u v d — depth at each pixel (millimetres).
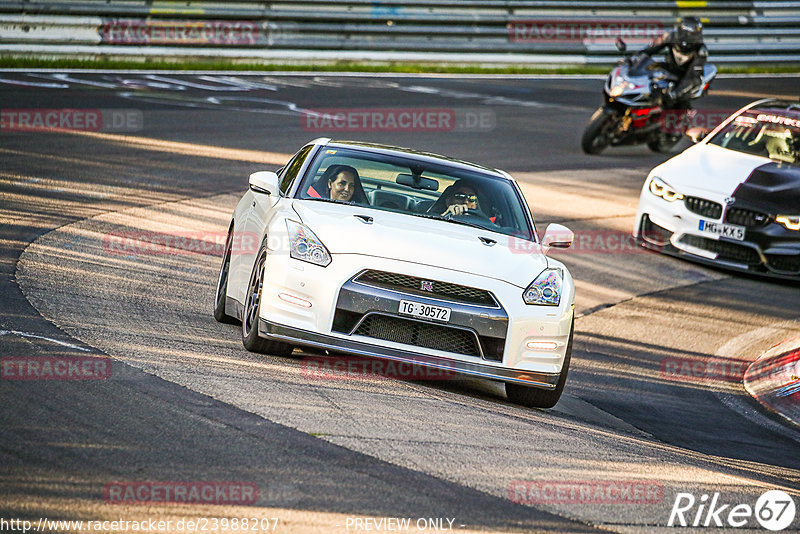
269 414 17484
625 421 23281
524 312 21016
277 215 22219
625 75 59844
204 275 29797
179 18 71562
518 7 87750
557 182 51594
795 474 21031
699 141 45031
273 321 20828
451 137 57625
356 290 20516
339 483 14750
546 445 18703
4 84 57594
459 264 21297
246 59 74375
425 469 15945
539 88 80125
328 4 78188
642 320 33156
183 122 53094
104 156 44031
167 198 38781
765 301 36750
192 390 18281
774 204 38969
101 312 23547
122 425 16016
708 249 40000
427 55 83312
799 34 103000
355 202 23734
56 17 66938
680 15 96250
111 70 67250
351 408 18625
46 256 28469
